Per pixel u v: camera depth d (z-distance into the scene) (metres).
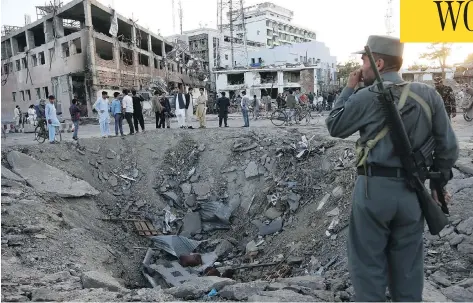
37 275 5.05
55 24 33.50
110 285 4.61
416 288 2.34
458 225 5.28
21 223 7.10
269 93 52.97
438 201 2.52
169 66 49.41
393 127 2.23
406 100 2.29
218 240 10.59
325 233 7.82
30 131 23.95
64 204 9.62
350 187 8.76
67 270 5.80
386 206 2.24
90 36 30.16
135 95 14.57
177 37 66.81
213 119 26.00
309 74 52.88
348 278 4.52
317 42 66.50
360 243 2.35
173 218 11.40
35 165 10.41
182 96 15.19
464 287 3.92
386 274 2.35
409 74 47.94
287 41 111.94
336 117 2.44
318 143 11.63
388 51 2.37
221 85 54.19
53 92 33.91
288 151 11.86
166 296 4.10
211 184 12.13
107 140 13.17
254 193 11.49
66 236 7.39
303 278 4.46
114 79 33.41
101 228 9.89
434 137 2.37
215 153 12.84
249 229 10.52
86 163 12.07
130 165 12.67
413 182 2.25
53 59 33.69
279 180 11.15
